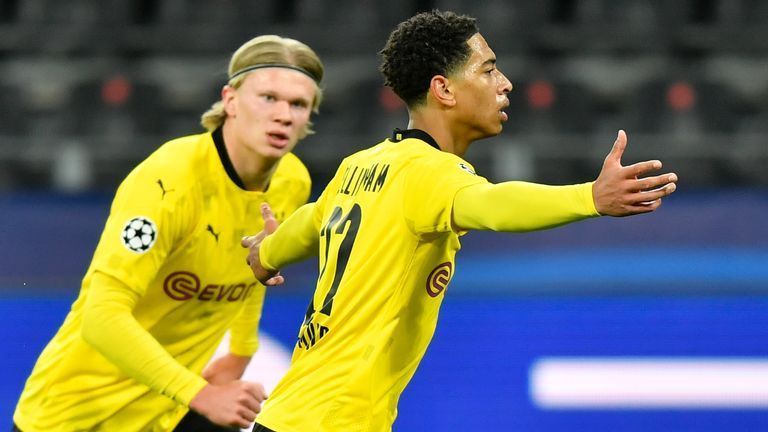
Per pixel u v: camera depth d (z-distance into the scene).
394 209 11.40
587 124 33.59
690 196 24.47
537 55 36.12
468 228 10.78
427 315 11.80
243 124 14.72
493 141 30.12
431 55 11.88
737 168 30.31
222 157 14.82
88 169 30.44
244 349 17.55
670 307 23.58
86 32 37.38
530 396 23.45
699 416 23.14
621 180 9.66
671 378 23.30
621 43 36.25
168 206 14.25
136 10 37.94
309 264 24.33
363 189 12.00
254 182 15.08
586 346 23.56
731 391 23.17
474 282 24.08
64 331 15.16
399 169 11.50
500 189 10.34
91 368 15.01
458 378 23.61
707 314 23.52
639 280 23.81
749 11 37.03
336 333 11.72
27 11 38.12
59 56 37.03
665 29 36.44
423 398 23.61
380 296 11.48
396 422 23.55
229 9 37.56
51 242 25.08
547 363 23.56
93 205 25.58
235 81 14.84
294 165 16.03
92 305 13.83
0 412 23.58
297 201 16.02
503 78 12.16
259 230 15.38
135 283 13.98
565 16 37.44
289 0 37.56
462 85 11.89
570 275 23.94
